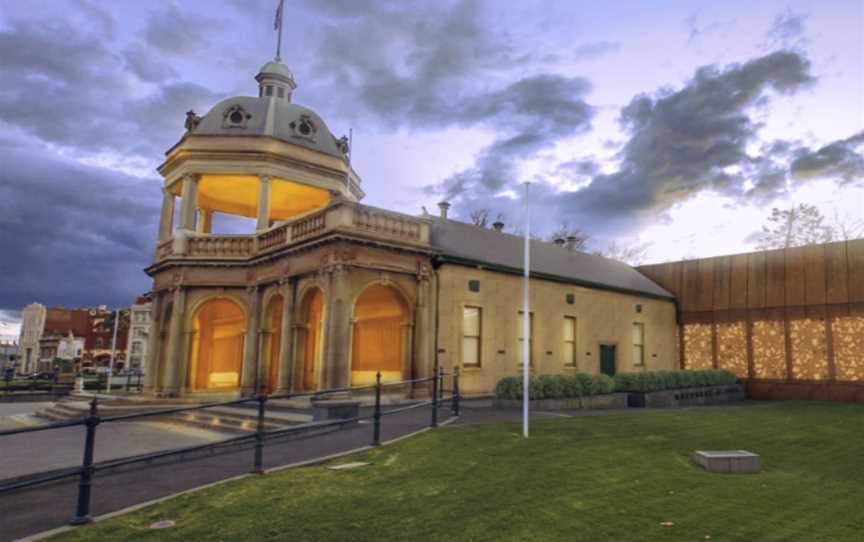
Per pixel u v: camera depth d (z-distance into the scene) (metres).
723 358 30.30
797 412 18.14
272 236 22.22
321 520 6.54
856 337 25.73
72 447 13.28
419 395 18.67
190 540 5.99
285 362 19.77
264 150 24.50
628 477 8.45
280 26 30.66
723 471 9.01
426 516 6.64
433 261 20.09
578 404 17.98
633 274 33.06
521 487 7.80
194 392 23.55
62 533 6.25
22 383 41.28
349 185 27.58
